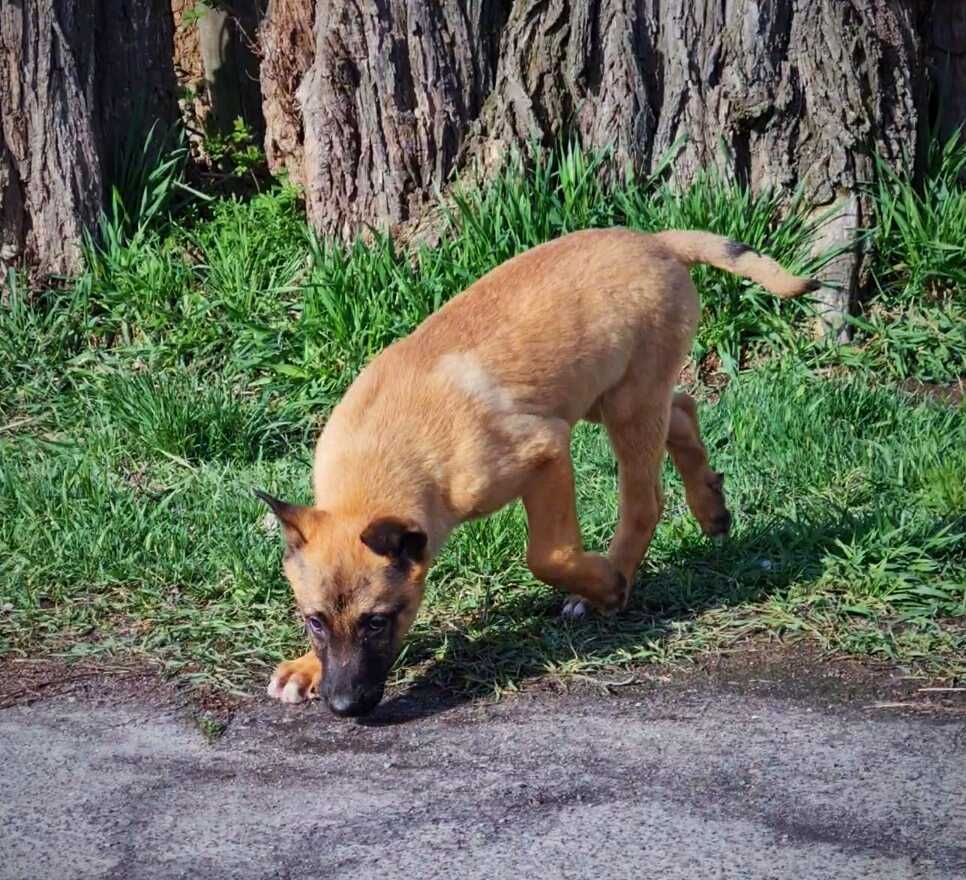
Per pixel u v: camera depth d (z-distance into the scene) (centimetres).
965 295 340
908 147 346
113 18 355
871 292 344
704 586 267
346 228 351
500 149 345
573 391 254
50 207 347
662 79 345
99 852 214
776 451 301
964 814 216
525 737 233
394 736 235
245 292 344
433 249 341
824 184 342
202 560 276
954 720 234
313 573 233
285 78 359
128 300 344
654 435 263
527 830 215
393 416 244
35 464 306
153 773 229
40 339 338
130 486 300
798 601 262
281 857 213
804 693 241
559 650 253
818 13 339
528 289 255
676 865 209
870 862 209
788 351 334
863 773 223
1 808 222
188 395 317
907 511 279
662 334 262
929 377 332
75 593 271
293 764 230
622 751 230
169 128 367
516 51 345
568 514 250
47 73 344
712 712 238
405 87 345
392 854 213
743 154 345
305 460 309
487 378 247
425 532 236
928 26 357
